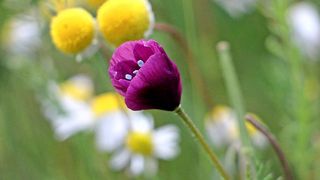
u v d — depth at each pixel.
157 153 0.33
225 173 0.22
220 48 0.27
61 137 0.34
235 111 0.26
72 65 0.37
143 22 0.24
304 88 0.32
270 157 0.33
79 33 0.24
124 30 0.24
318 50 0.37
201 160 0.32
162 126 0.35
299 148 0.32
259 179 0.24
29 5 0.33
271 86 0.36
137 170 0.33
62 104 0.34
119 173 0.34
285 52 0.33
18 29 0.37
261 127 0.25
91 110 0.34
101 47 0.26
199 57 0.37
